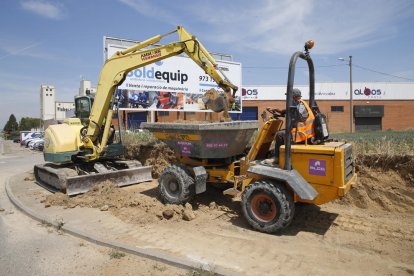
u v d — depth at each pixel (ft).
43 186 32.09
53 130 30.60
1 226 20.98
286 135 18.02
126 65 28.25
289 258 15.61
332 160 17.22
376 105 134.31
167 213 21.04
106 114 30.25
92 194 26.00
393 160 24.40
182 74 42.47
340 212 22.53
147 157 36.73
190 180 22.81
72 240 18.38
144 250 16.14
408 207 22.72
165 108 41.42
